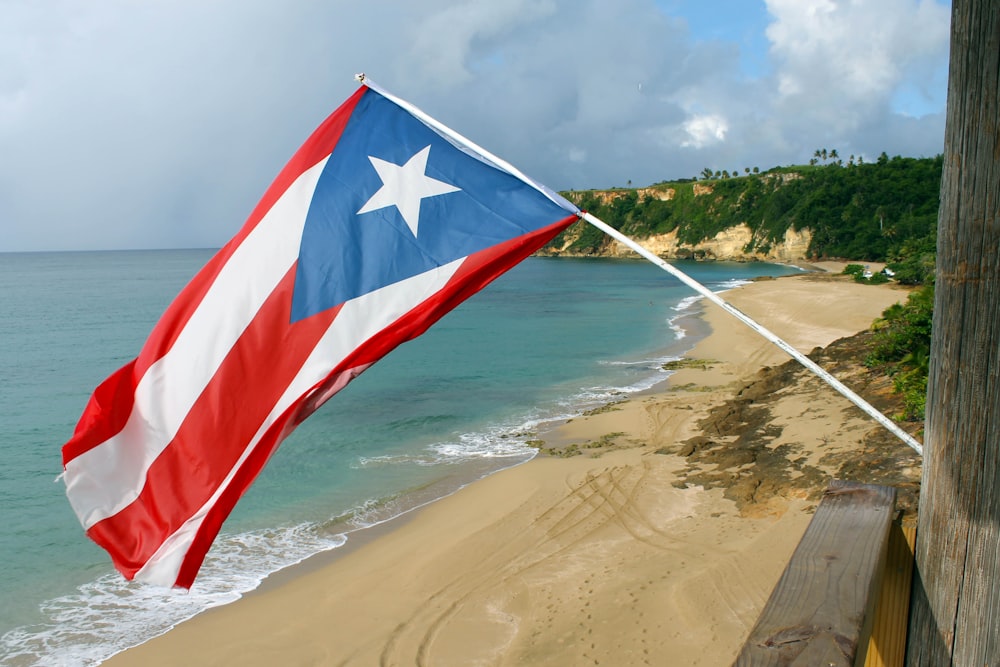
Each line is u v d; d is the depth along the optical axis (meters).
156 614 10.12
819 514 2.32
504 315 52.12
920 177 108.12
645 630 8.48
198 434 3.75
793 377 20.48
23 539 13.09
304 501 14.39
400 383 26.53
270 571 11.34
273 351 3.80
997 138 1.84
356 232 3.91
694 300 60.34
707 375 25.84
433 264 3.86
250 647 9.13
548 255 166.38
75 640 9.50
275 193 4.03
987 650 1.98
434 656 8.60
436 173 4.03
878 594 2.08
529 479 14.49
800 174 128.00
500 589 9.93
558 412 21.27
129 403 3.85
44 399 27.11
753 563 9.47
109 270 157.88
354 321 3.82
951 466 1.99
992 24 1.83
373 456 17.31
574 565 10.41
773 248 121.38
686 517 11.71
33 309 64.62
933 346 2.04
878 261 100.88
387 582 10.55
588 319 48.59
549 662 8.16
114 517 3.77
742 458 13.70
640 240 150.00
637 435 17.61
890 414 14.12
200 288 3.92
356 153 4.08
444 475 15.76
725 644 7.98
